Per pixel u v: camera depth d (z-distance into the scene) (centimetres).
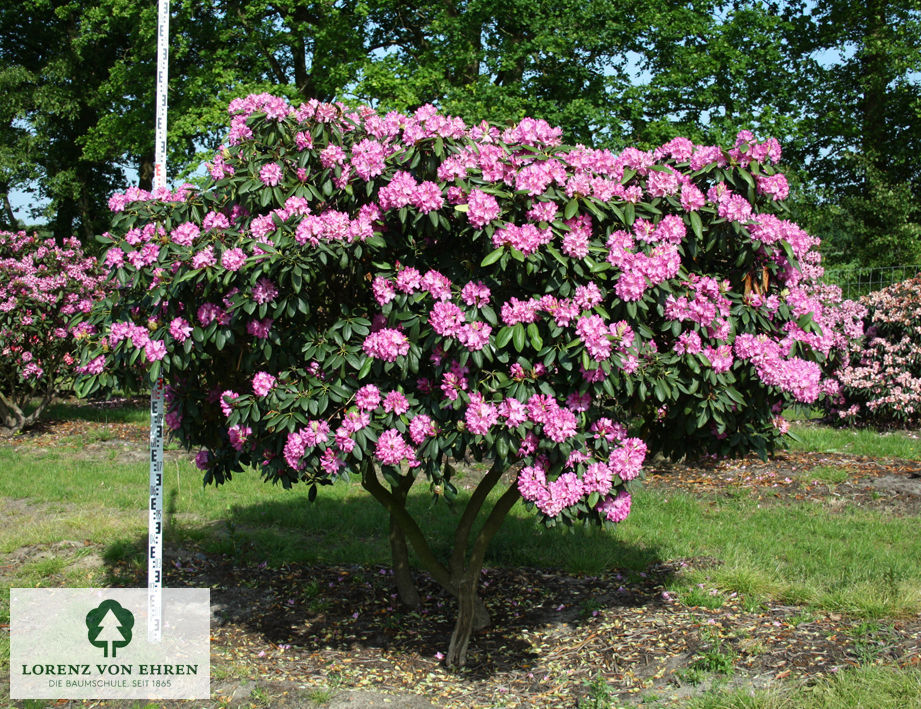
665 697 357
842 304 1039
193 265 361
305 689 379
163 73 410
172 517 675
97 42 1905
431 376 363
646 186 379
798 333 398
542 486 348
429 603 499
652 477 823
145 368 396
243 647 436
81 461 910
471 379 349
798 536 598
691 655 394
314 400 348
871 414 1065
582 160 360
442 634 456
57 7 1839
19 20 1989
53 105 1866
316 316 380
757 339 377
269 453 368
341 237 342
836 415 1090
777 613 441
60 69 1866
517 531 619
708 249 373
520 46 1442
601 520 362
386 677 402
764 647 395
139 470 853
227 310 357
